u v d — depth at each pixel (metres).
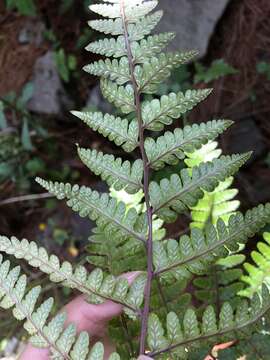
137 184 0.23
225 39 0.71
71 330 0.22
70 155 0.73
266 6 0.70
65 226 0.71
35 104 0.77
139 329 0.28
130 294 0.23
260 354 0.26
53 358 0.22
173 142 0.22
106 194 0.23
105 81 0.22
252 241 0.53
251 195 0.62
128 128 0.24
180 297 0.29
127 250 0.23
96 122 0.23
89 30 0.73
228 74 0.68
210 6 0.70
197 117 0.66
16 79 0.79
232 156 0.22
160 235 0.30
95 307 0.27
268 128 0.66
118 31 0.22
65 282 0.23
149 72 0.22
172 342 0.22
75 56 0.76
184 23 0.70
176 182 0.23
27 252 0.23
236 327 0.22
